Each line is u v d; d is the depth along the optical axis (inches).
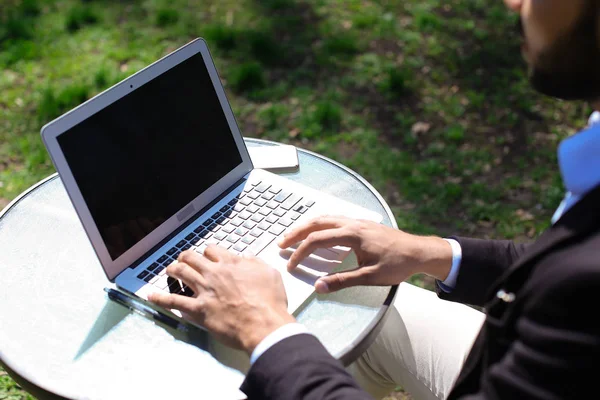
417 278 113.9
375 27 182.5
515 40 178.9
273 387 44.1
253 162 72.5
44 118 148.7
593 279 34.3
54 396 47.4
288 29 181.5
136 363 49.4
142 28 180.4
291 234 57.7
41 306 54.7
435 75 165.8
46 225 63.8
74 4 189.0
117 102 57.3
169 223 60.6
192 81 63.7
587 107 155.3
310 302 54.6
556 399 36.0
